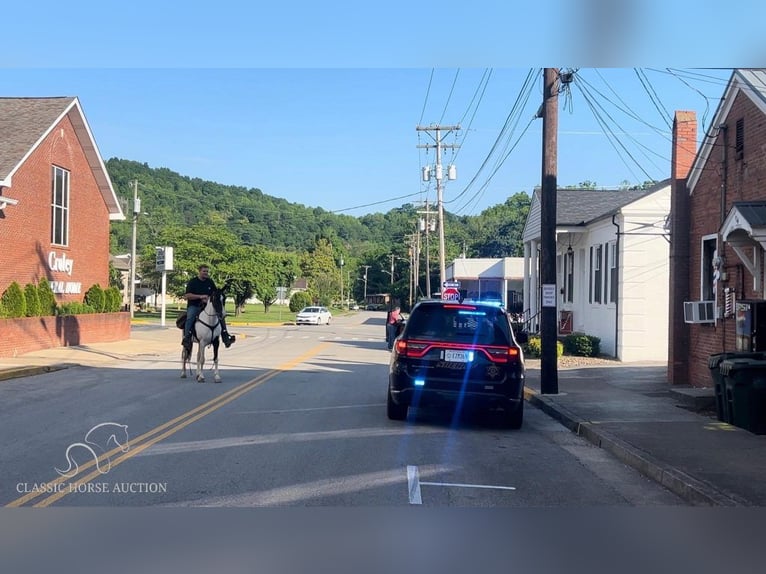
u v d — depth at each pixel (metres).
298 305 82.81
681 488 7.31
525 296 33.12
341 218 192.12
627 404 12.95
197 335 15.95
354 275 153.38
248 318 64.69
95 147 29.14
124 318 30.53
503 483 7.62
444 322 10.84
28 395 13.54
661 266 22.23
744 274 13.05
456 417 12.02
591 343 23.91
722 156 13.82
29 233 25.14
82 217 29.22
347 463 8.25
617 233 22.52
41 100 27.67
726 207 13.73
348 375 18.30
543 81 15.05
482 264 51.75
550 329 14.62
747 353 10.80
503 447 9.58
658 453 8.66
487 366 10.52
